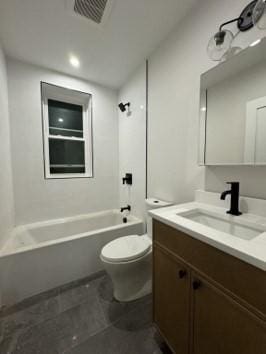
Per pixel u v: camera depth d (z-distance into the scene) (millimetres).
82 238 1713
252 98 1024
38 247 1501
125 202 2588
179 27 1469
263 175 993
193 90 1388
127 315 1289
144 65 1967
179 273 850
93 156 2535
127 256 1321
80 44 1681
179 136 1557
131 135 2346
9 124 1898
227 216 1020
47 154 2277
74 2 1228
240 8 1034
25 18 1357
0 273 1356
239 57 1051
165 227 971
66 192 2357
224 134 1175
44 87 2162
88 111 2500
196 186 1410
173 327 938
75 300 1435
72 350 1040
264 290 533
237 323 615
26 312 1312
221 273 666
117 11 1313
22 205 2051
